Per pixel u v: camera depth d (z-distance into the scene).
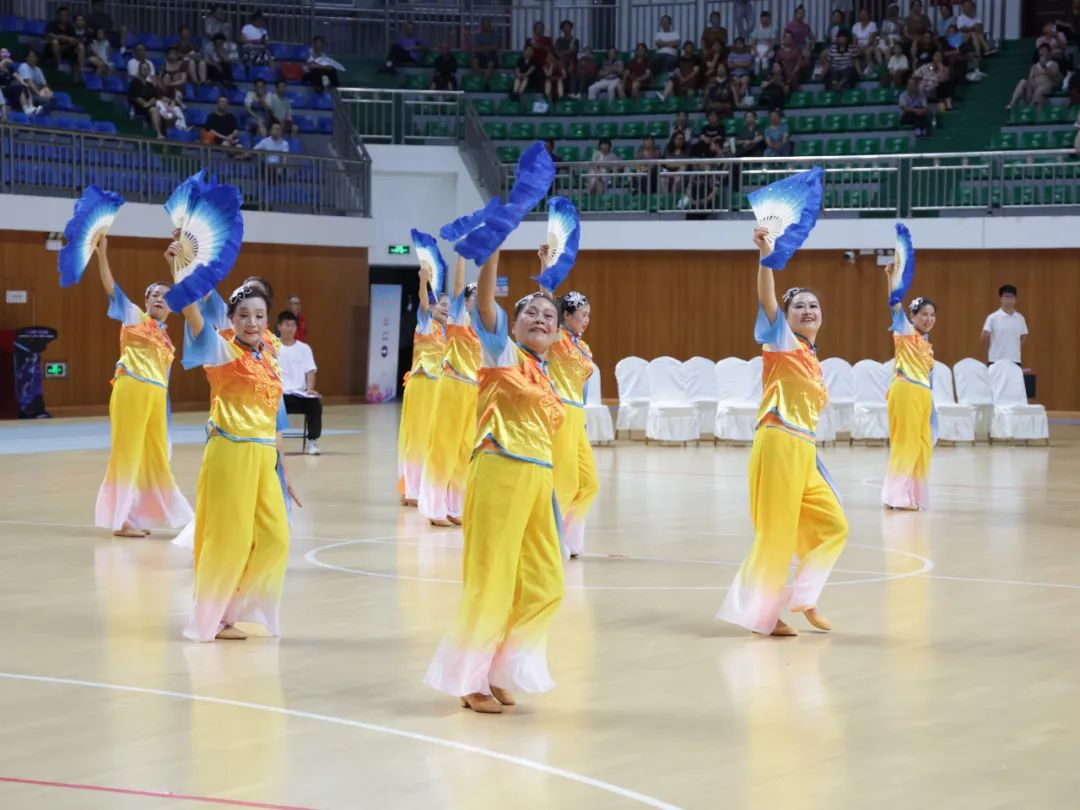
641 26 32.12
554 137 29.58
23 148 22.75
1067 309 24.73
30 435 20.27
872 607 8.62
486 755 5.51
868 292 25.78
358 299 27.48
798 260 26.22
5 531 11.52
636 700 6.38
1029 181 24.83
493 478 6.05
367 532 11.70
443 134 27.98
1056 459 18.41
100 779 5.16
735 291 26.58
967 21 28.69
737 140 27.14
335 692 6.49
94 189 10.05
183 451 18.11
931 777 5.25
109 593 8.92
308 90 28.38
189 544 10.51
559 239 7.45
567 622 8.17
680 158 27.00
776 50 29.55
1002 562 10.34
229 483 7.50
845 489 15.01
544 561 6.20
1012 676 6.86
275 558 7.67
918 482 13.27
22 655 7.21
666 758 5.48
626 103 29.62
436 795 5.01
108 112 26.09
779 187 7.66
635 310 27.19
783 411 7.73
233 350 7.50
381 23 31.64
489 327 6.02
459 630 6.08
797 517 7.77
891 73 28.31
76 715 6.05
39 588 9.08
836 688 6.62
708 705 6.30
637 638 7.73
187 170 24.78
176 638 7.64
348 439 20.45
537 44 30.33
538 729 5.89
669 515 12.88
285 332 18.02
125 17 29.52
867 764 5.41
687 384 21.34
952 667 7.04
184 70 27.20
